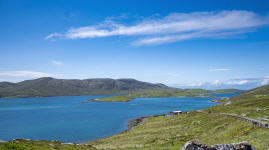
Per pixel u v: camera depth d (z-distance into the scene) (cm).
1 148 1995
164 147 3781
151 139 5091
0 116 15312
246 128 4184
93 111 19000
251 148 1895
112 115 15738
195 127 6325
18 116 15300
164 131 6400
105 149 3928
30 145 2416
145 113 16975
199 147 1892
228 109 9938
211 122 6569
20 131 9456
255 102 10331
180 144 4009
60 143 3138
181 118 9288
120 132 9031
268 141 2622
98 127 10444
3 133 8981
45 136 8312
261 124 4003
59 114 16600
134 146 4225
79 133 8919
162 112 17450
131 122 12000
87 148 3291
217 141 3784
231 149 1886
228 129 4781
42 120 13100
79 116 15162
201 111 10700
